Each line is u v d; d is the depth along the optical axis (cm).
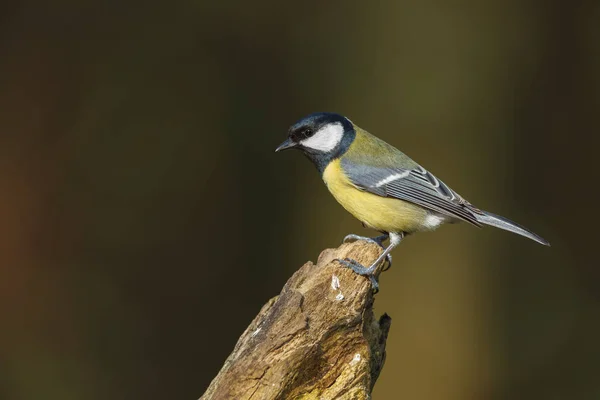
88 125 1212
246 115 1234
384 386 1171
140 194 1202
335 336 605
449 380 1177
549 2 1262
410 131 1230
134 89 1227
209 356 1173
